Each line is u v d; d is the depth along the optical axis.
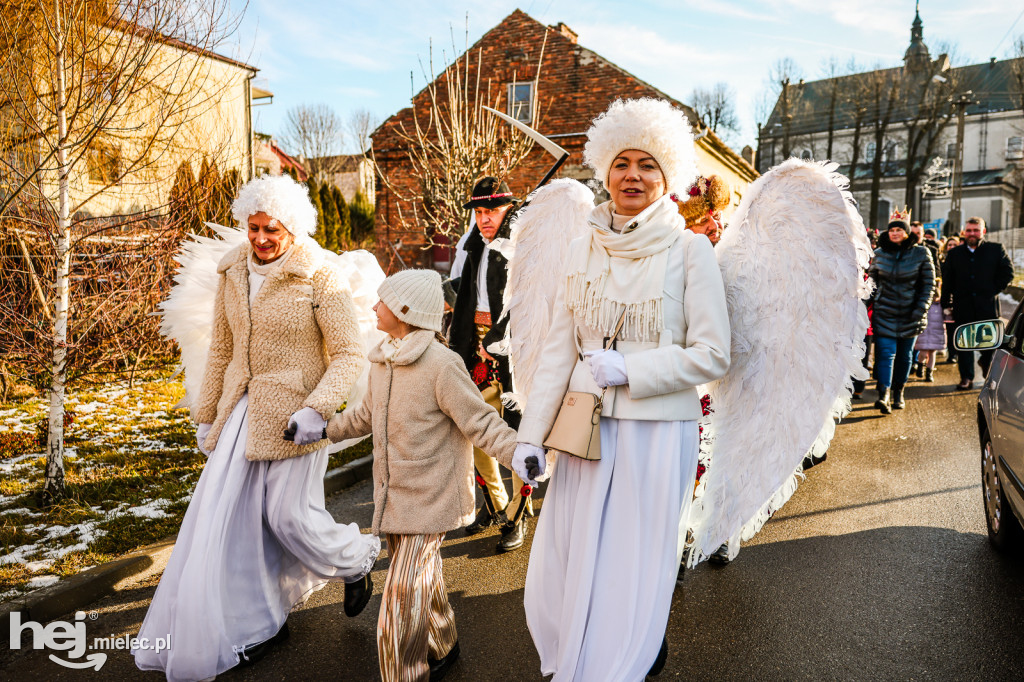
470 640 3.11
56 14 4.21
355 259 3.60
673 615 3.29
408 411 2.61
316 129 47.50
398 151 21.22
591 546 2.15
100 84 4.36
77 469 5.29
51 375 4.95
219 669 2.67
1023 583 3.57
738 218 2.46
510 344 3.01
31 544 3.98
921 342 9.50
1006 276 8.65
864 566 3.81
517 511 4.08
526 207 2.89
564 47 20.31
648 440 2.19
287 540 2.87
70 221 4.62
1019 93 49.94
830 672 2.81
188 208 5.38
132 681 2.81
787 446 2.43
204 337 3.55
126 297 5.23
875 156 48.88
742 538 2.60
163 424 6.71
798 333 2.38
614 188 2.26
